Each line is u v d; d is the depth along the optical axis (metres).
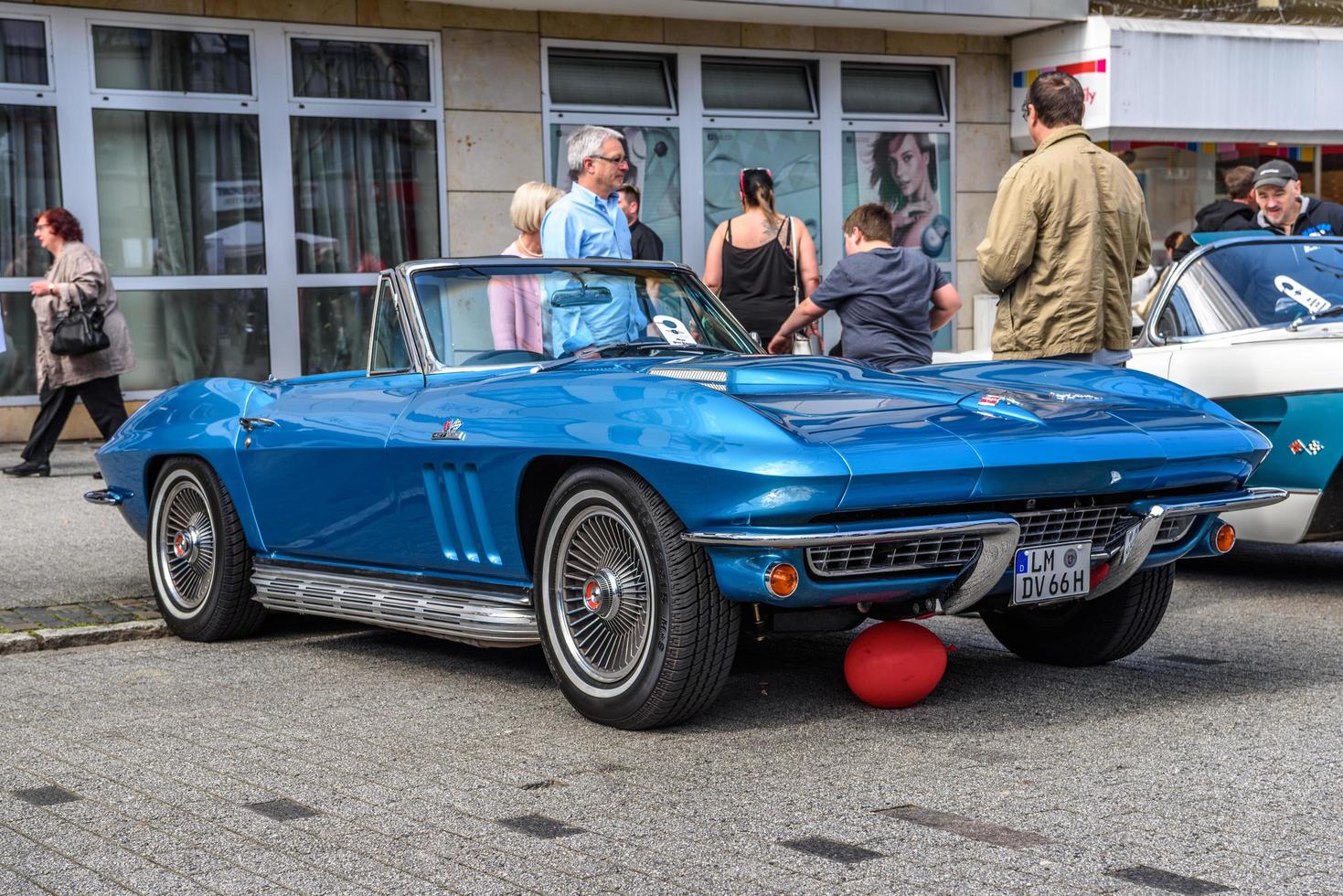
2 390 10.78
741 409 3.73
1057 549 3.97
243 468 5.18
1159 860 2.96
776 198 13.34
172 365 11.27
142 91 10.98
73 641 5.43
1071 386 4.56
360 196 11.75
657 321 5.09
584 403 4.03
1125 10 13.45
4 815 3.38
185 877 2.96
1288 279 6.49
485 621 4.34
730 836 3.15
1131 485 4.03
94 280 9.26
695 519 3.71
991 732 3.98
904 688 4.20
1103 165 5.74
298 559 5.19
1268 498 4.32
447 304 4.89
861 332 6.07
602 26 12.38
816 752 3.80
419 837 3.18
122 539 7.38
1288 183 7.87
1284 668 4.73
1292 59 14.12
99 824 3.30
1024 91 13.95
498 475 4.18
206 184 11.25
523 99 12.16
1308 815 3.25
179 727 4.18
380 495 4.63
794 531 3.57
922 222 13.94
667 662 3.84
